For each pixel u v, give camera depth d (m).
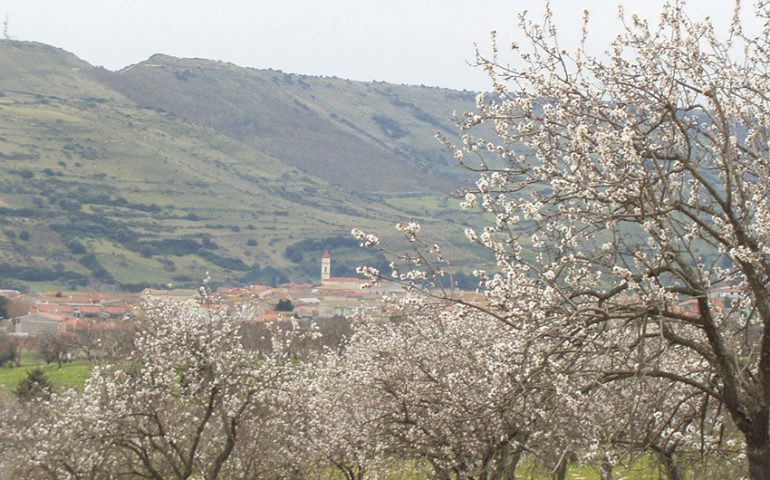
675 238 22.22
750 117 23.36
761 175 22.33
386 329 44.66
